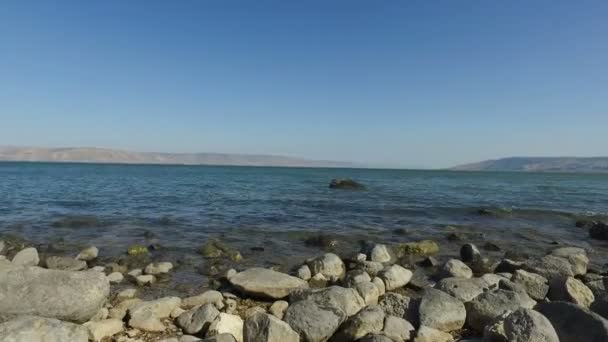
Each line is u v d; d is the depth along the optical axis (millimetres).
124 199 28422
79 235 15555
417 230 18250
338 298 7125
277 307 7547
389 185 53062
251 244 14594
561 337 5762
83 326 5727
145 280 9625
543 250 14977
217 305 7773
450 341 6262
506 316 5898
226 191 37562
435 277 10812
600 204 31797
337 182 44219
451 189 46531
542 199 35438
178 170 113625
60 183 43844
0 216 19797
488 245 15125
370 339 5824
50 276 6410
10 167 105562
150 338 6289
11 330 5016
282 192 37438
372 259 12055
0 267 6590
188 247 13805
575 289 7914
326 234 16359
